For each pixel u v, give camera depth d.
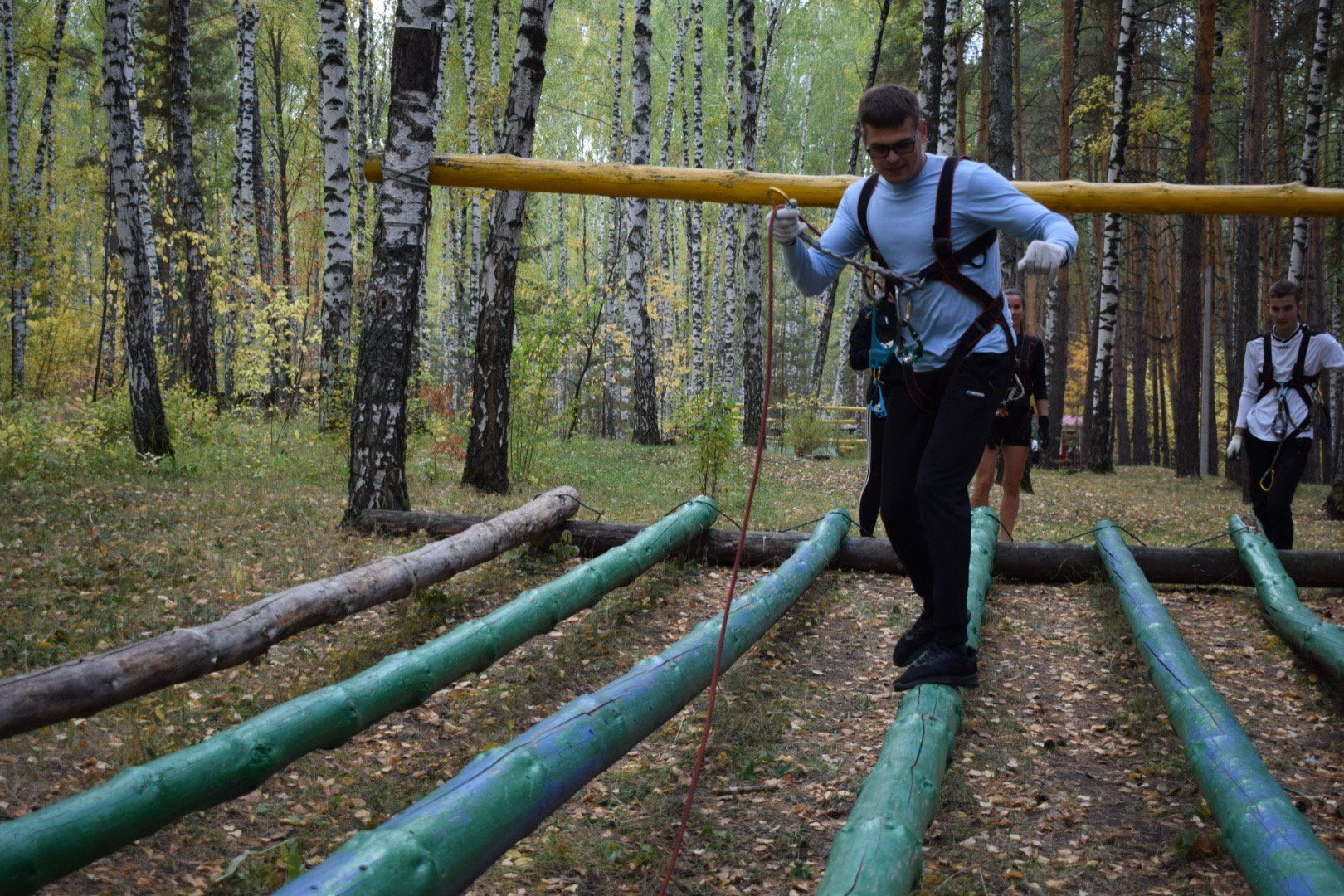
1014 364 3.76
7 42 20.55
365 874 1.98
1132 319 35.16
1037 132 35.28
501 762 2.62
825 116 38.75
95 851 2.55
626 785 3.51
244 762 2.98
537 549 6.91
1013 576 6.82
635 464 14.45
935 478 3.67
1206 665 4.99
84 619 4.93
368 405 7.53
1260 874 2.44
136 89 20.44
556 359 11.36
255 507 8.01
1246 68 26.16
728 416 10.35
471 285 27.50
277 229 34.81
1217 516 10.66
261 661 4.52
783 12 33.09
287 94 34.25
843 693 4.54
